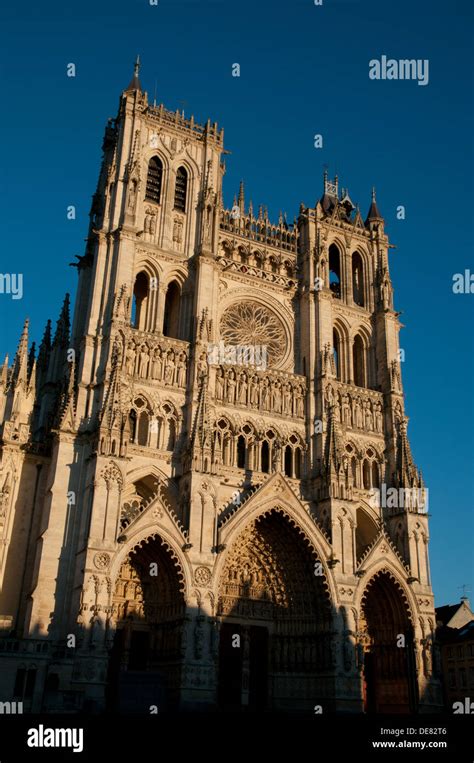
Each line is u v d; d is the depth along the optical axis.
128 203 82.75
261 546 77.62
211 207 89.12
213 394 79.19
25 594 68.62
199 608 67.19
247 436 80.62
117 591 69.88
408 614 78.69
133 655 68.75
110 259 80.69
